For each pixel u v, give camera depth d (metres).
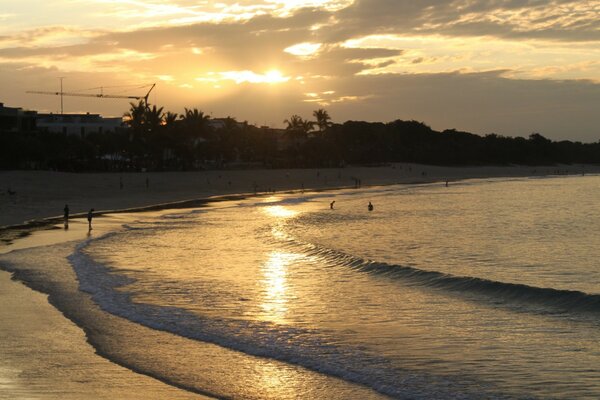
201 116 155.12
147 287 27.86
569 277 34.56
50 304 23.81
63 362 16.58
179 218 65.94
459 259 40.97
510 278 33.97
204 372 16.16
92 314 22.30
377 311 23.97
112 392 14.33
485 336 20.28
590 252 44.81
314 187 137.50
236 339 19.42
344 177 163.00
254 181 131.88
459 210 82.25
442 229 59.56
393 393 14.88
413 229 59.34
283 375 16.08
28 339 18.81
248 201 95.31
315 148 183.75
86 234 48.78
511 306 25.12
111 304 24.00
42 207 71.88
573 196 110.00
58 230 51.50
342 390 15.03
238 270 33.44
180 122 147.12
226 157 160.00
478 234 55.66
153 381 15.27
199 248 42.25
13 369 15.87
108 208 76.44
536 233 56.81
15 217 62.16
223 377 15.78
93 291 26.45
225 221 63.50
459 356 17.97
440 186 146.25
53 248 39.94
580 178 193.50
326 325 21.58
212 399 14.20
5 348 17.81
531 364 17.25
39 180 94.69
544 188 136.62
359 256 40.78
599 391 15.15
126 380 15.26
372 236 53.56
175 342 18.97
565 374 16.41
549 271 36.53
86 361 16.73
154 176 117.75
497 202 96.75
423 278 31.53
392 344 19.19
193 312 23.11
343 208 85.06
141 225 57.75
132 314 22.44
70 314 22.22
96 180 103.25
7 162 105.38
